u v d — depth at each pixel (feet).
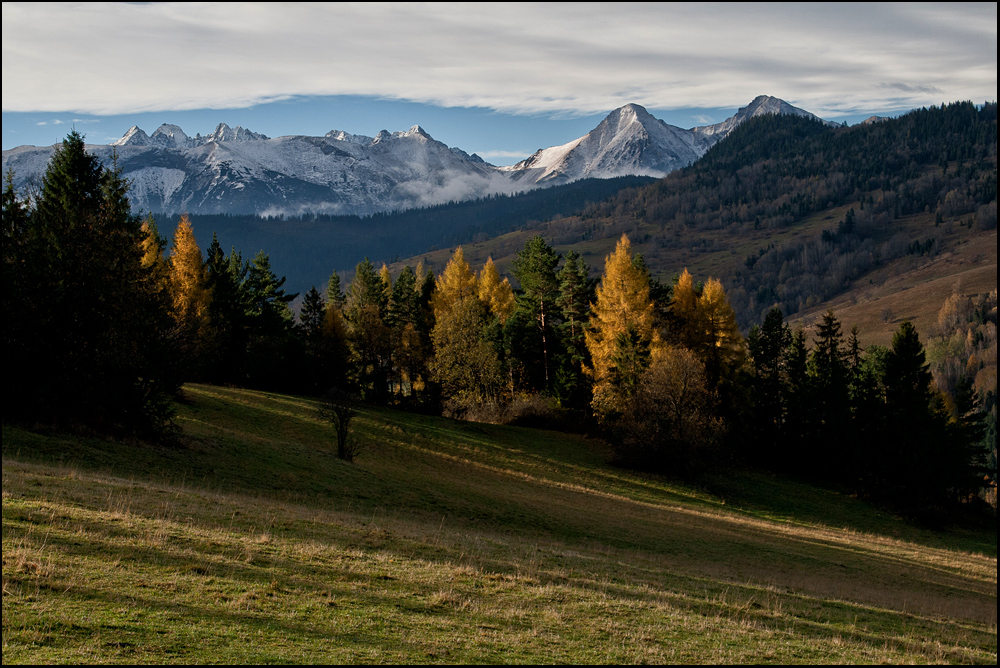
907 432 166.30
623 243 162.40
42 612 30.63
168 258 154.20
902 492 163.22
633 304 161.17
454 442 153.07
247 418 133.90
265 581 41.83
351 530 61.72
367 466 116.26
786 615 55.67
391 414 175.11
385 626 37.47
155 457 80.28
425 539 63.72
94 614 31.65
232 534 51.06
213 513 56.90
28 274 79.36
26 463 59.98
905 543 126.21
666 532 100.58
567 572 59.06
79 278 82.48
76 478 57.62
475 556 59.93
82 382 81.76
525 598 47.73
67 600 32.60
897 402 171.22
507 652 36.24
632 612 48.24
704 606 54.54
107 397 83.30
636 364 156.25
